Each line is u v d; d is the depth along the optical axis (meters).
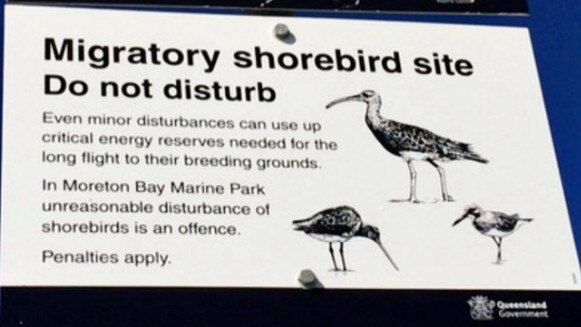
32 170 4.35
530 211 4.54
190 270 4.26
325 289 4.30
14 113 4.44
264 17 4.76
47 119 4.45
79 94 4.51
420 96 4.71
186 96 4.56
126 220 4.31
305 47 4.73
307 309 4.27
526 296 4.37
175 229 4.32
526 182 4.59
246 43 4.70
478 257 4.42
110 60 4.59
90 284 4.20
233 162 4.47
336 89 4.66
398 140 4.60
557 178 4.61
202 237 4.32
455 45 4.84
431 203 4.50
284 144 4.53
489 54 4.84
